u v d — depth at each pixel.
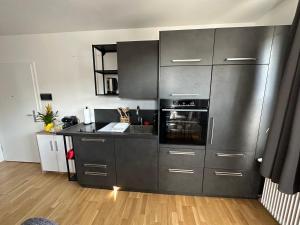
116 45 1.95
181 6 1.65
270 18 1.80
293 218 1.33
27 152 2.89
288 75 1.17
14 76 2.62
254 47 1.52
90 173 2.06
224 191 1.90
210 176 1.88
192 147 1.82
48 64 2.52
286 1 1.57
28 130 2.80
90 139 1.95
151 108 2.42
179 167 1.90
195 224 1.60
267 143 1.34
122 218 1.67
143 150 1.90
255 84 1.59
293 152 1.12
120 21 2.02
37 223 0.82
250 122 1.67
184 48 1.62
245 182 1.83
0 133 2.86
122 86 2.00
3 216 1.72
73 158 2.16
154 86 1.95
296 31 1.14
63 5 1.61
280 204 1.50
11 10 1.70
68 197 2.00
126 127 2.15
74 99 2.58
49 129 2.47
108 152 1.96
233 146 1.76
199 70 1.65
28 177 2.45
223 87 1.64
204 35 1.57
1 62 2.59
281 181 1.19
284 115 1.22
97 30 2.32
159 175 1.95
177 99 1.75
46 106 2.66
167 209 1.79
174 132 1.89
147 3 1.59
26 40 2.48
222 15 1.88
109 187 2.12
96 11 1.75
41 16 1.86
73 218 1.68
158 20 2.00
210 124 1.74
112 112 2.49
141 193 2.05
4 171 2.62
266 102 1.61
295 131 1.10
